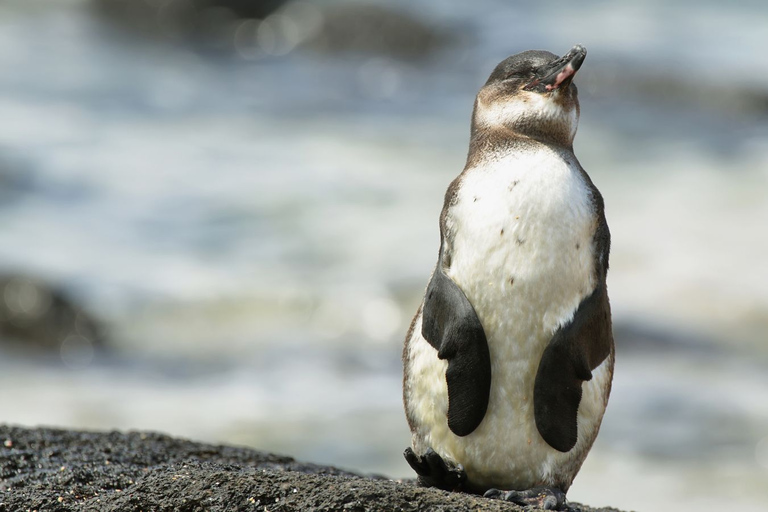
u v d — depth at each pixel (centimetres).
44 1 10150
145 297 4494
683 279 4644
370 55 9112
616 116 7469
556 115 1567
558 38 9144
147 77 8238
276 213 5472
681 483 2989
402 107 7638
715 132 7106
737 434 3331
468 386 1452
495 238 1455
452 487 1507
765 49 8844
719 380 3778
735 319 4309
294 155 6419
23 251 4884
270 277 4691
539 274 1444
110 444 1908
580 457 1525
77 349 4097
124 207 5581
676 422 3416
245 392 3675
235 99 7756
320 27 9344
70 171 6016
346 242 5081
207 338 4216
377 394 3641
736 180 5984
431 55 9038
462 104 7750
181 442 1981
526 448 1487
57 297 4297
